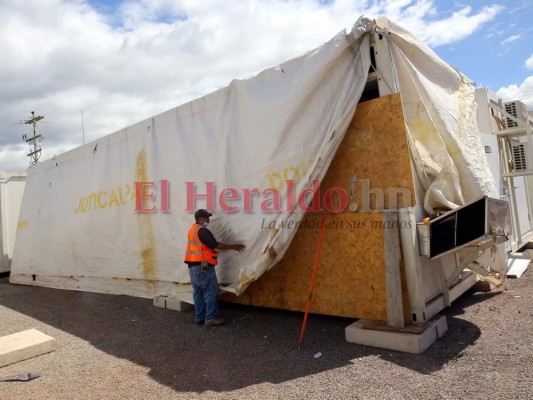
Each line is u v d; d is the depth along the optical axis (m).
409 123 4.95
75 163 9.40
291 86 5.01
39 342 5.04
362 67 4.70
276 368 4.04
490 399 3.11
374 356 4.11
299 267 5.36
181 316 6.27
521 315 5.07
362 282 4.79
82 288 9.12
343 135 4.75
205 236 5.45
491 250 5.46
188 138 6.51
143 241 7.34
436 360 3.91
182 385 3.84
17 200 13.64
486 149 8.33
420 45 5.17
